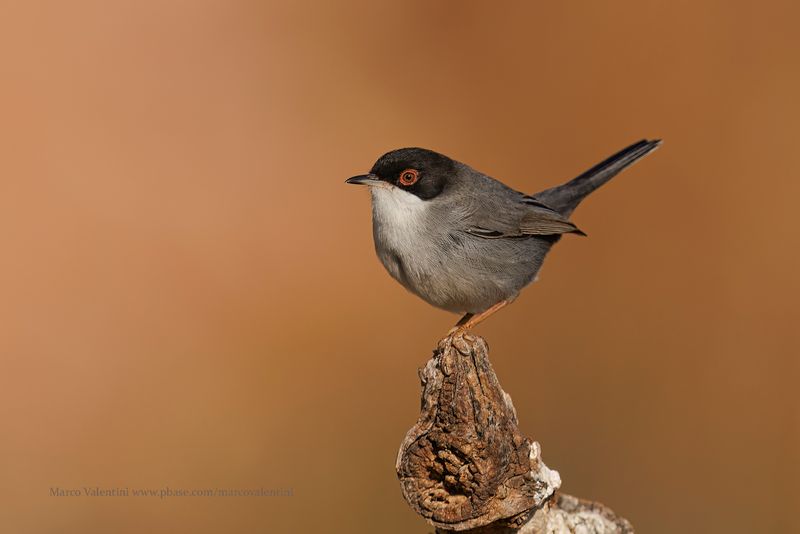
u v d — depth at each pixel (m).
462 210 10.62
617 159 13.50
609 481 14.66
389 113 18.41
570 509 8.95
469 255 10.60
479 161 18.09
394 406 15.45
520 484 7.48
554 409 15.63
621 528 8.80
